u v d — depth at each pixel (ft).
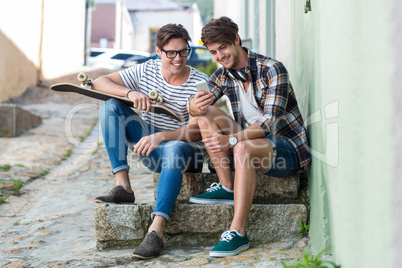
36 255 9.72
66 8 46.06
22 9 41.63
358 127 5.53
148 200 13.32
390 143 4.50
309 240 9.51
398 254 4.36
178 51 9.90
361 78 5.39
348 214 6.02
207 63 39.14
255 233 9.84
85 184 16.24
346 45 5.94
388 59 4.50
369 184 5.15
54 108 36.09
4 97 37.45
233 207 9.88
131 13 75.41
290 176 10.25
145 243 9.14
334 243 7.04
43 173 18.58
